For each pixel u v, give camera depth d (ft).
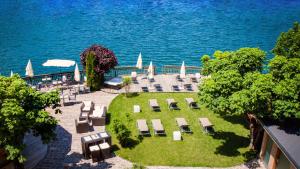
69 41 186.29
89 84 109.29
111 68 114.11
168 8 273.13
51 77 119.96
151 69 114.32
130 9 265.54
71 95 105.19
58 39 189.26
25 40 186.91
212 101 70.28
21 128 58.95
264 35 207.00
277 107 65.41
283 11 272.51
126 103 101.60
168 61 162.71
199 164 73.51
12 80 62.95
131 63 159.02
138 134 84.64
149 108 98.63
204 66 84.69
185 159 75.10
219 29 216.95
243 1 310.86
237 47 184.44
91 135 76.38
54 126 65.05
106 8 266.57
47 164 71.97
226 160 75.25
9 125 55.77
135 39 193.16
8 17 232.32
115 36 197.16
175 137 82.23
